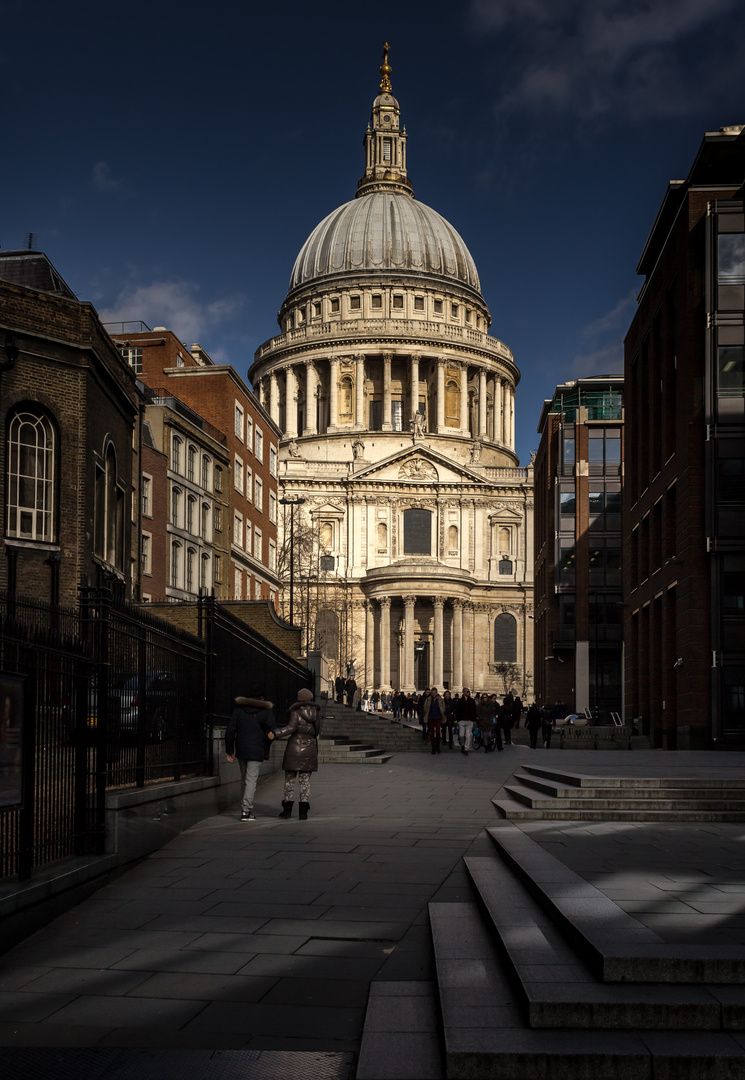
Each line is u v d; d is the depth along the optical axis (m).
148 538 48.50
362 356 132.00
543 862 11.70
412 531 115.56
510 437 142.00
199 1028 7.82
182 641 17.42
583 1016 6.94
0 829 10.34
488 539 115.69
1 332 28.48
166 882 12.62
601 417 66.56
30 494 28.91
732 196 39.03
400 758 36.81
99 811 12.77
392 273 137.25
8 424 28.56
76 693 12.60
